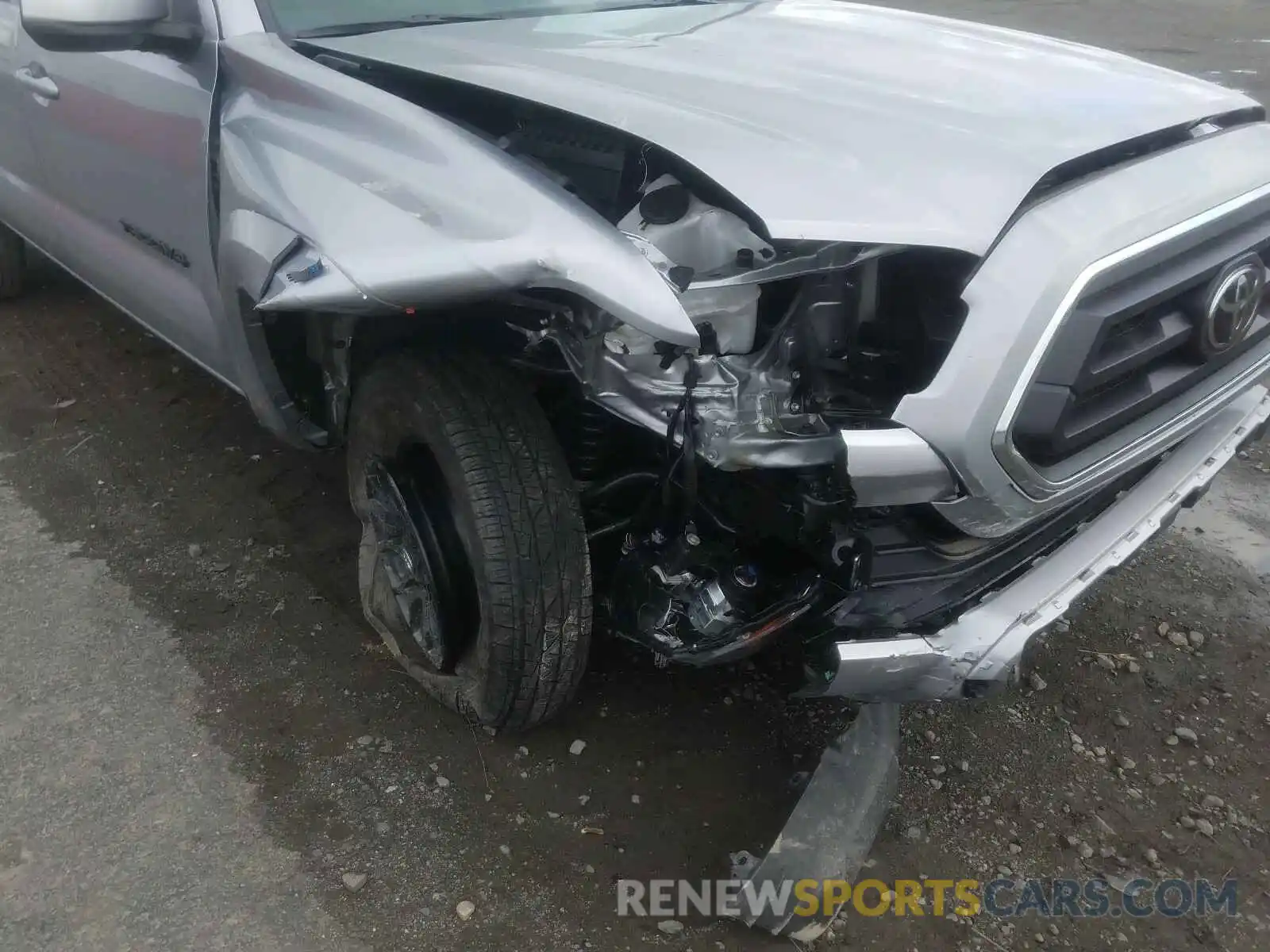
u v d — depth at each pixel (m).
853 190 1.75
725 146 1.83
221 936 1.90
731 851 2.14
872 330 1.92
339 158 2.09
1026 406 1.73
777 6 3.13
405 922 1.95
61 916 1.91
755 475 1.92
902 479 1.70
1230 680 2.67
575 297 1.81
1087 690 2.63
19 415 3.63
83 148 3.04
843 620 1.89
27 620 2.65
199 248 2.58
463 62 2.26
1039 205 1.81
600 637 2.72
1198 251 1.96
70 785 2.19
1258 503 3.43
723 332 1.81
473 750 2.35
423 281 1.78
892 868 2.14
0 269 4.34
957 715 2.55
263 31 2.53
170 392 3.80
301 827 2.13
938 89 2.19
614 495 2.23
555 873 2.07
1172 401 2.07
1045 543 2.13
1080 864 2.17
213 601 2.76
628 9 3.00
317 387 2.64
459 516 2.06
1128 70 2.55
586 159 2.17
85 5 2.31
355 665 2.57
